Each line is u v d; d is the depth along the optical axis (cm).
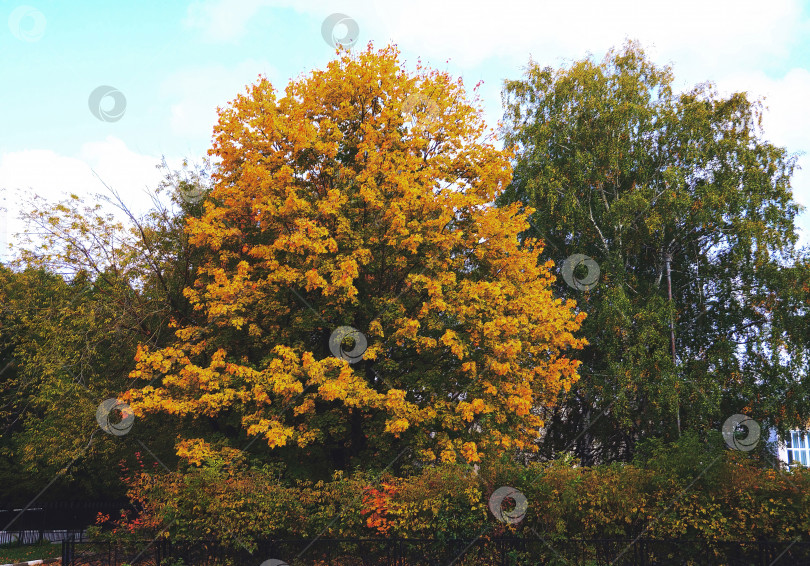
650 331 1947
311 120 1633
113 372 1892
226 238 1565
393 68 1606
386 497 991
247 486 1024
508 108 2444
